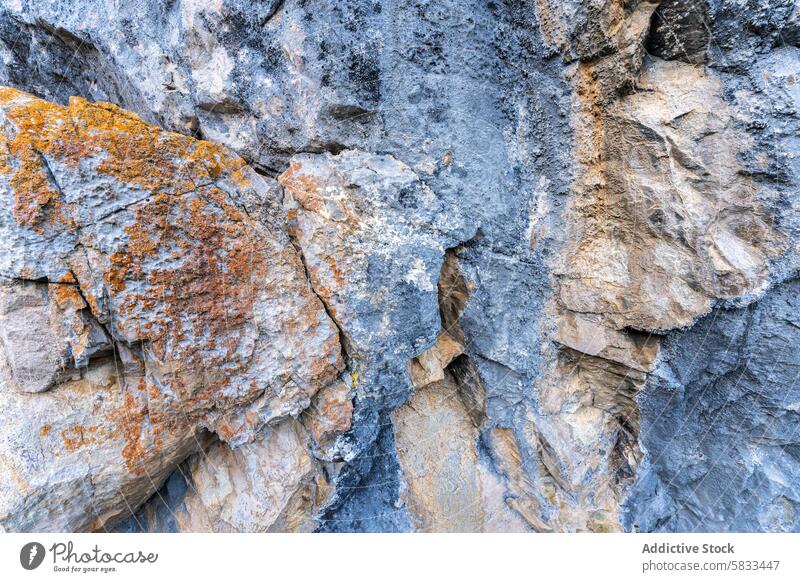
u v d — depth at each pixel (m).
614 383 1.52
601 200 1.31
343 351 1.28
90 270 0.97
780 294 1.20
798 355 1.22
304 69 1.13
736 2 1.01
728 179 1.14
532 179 1.38
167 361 1.07
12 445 1.00
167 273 1.03
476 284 1.37
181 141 1.05
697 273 1.21
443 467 1.63
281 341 1.18
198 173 1.06
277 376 1.19
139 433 1.11
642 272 1.30
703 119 1.13
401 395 1.36
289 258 1.17
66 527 1.09
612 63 1.15
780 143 1.07
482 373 1.53
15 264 0.92
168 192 1.02
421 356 1.49
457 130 1.25
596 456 1.60
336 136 1.18
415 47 1.16
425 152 1.22
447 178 1.25
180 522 1.36
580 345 1.46
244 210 1.12
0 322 0.96
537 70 1.27
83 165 0.94
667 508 1.66
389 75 1.16
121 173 0.97
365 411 1.32
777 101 1.06
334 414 1.26
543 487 1.65
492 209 1.32
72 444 1.05
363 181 1.16
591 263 1.38
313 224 1.17
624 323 1.37
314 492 1.39
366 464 1.43
